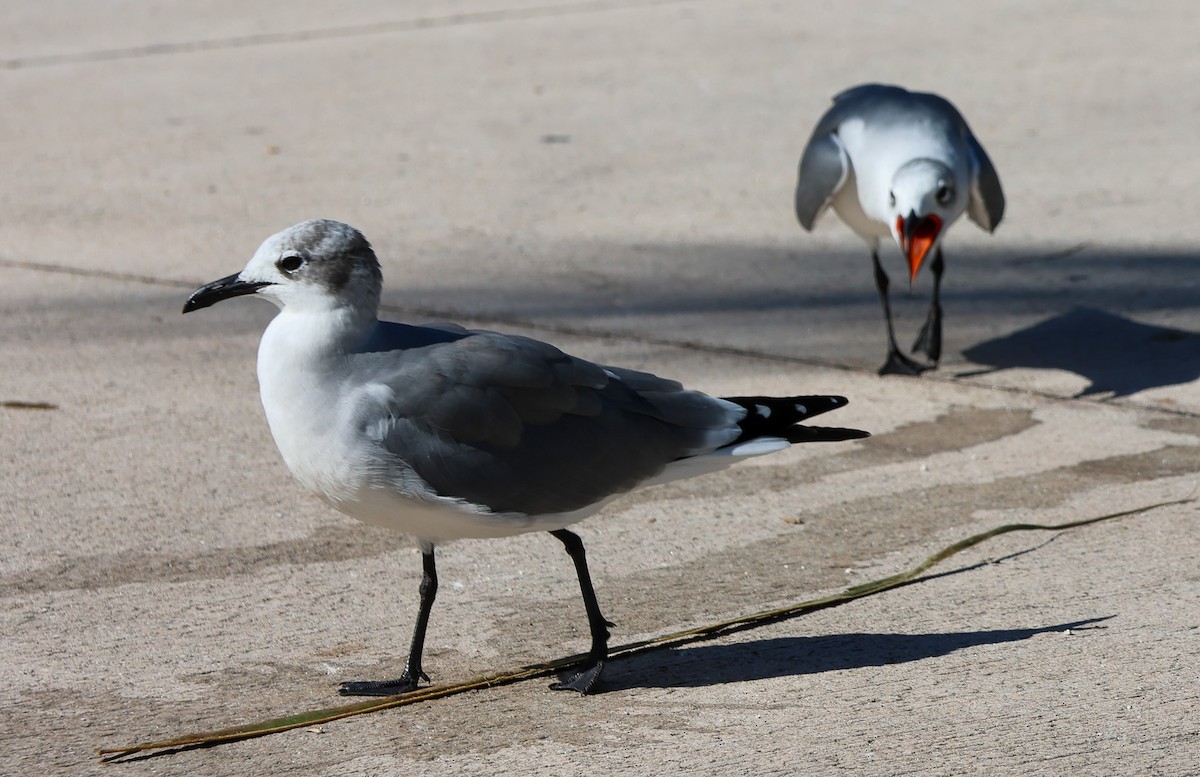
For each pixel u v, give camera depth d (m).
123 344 11.88
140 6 29.47
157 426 10.11
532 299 12.96
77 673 6.79
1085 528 8.45
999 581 7.75
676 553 8.23
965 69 22.16
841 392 10.91
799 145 18.34
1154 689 6.46
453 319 12.33
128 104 21.02
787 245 14.80
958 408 10.61
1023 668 6.70
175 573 7.93
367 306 6.46
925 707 6.34
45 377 11.06
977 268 14.04
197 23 27.48
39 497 8.89
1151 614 7.27
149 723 6.30
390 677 6.79
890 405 10.68
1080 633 7.07
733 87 21.47
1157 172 16.73
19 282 13.50
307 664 6.92
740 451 6.71
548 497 6.52
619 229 15.23
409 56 24.11
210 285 6.38
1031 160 17.39
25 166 17.73
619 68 22.89
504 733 6.21
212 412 10.40
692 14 27.36
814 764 5.85
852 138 11.52
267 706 6.47
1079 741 6.00
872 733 6.11
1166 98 20.09
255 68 23.36
